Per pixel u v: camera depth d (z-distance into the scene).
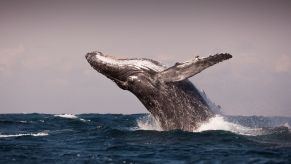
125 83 81.75
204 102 79.69
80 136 79.38
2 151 65.25
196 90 79.75
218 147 65.81
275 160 56.34
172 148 66.00
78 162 58.38
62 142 73.50
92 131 84.62
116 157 60.81
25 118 133.25
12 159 60.34
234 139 70.56
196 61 72.88
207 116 78.94
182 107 78.12
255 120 97.88
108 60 83.25
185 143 69.19
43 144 71.56
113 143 71.06
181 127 78.50
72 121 111.31
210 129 78.12
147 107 81.38
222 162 56.53
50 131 89.06
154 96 79.50
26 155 62.66
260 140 69.88
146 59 81.44
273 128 80.38
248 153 61.00
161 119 80.31
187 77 73.31
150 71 79.81
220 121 80.50
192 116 77.81
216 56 70.88
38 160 59.78
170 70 76.00
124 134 78.19
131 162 57.97
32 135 81.69
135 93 81.12
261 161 56.12
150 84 79.25
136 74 80.56
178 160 58.56
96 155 62.22
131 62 81.88
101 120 119.44
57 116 140.88
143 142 71.12
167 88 78.62
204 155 60.72
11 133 87.50
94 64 84.31
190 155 61.06
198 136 73.25
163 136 74.62
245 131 77.25
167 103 78.81
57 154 63.31
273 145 65.88
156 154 62.31
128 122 114.56
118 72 82.12
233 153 61.34
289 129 79.19
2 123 105.00
